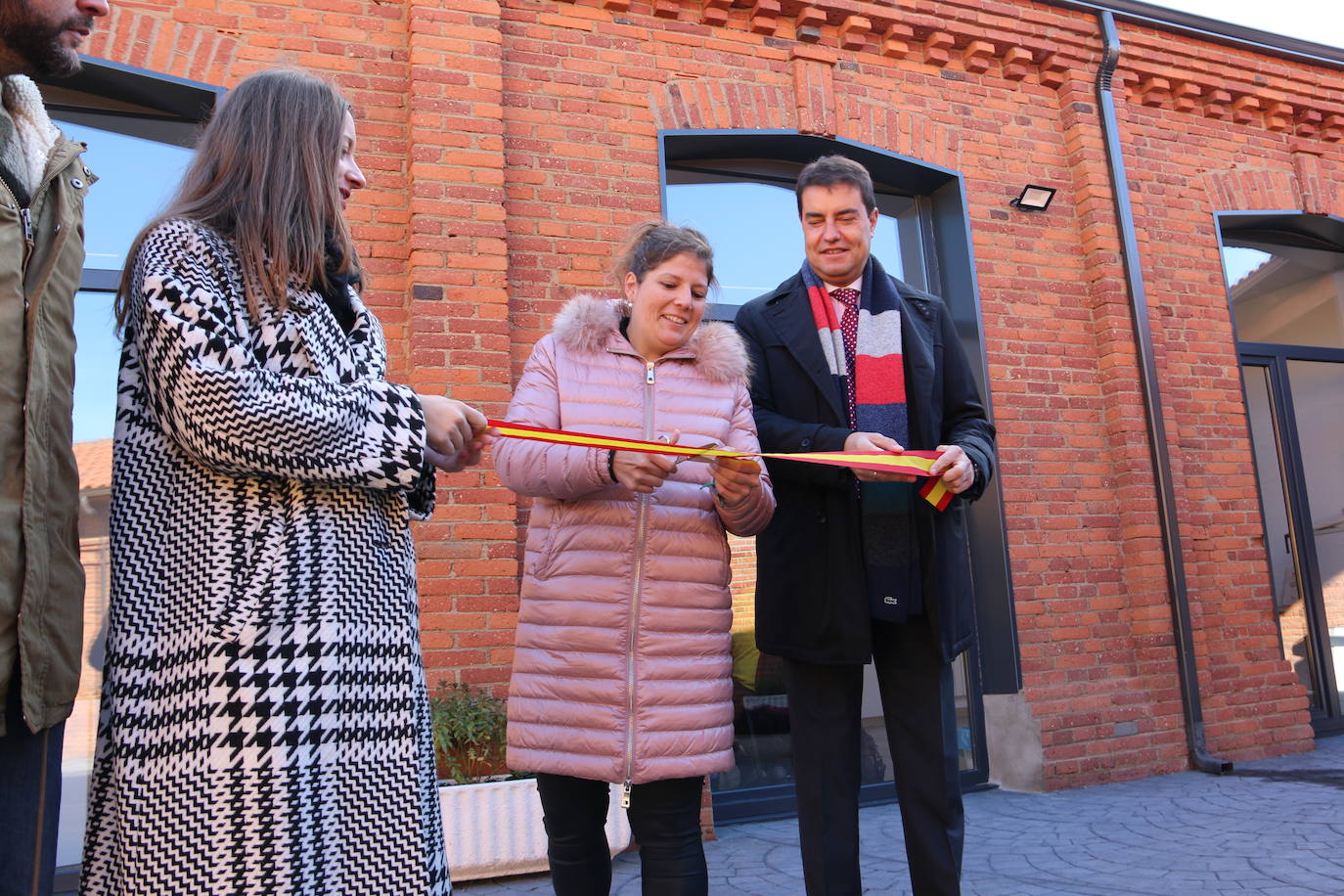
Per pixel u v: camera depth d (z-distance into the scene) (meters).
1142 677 5.41
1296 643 6.51
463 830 3.55
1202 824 4.04
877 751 5.09
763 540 2.52
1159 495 5.58
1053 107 6.01
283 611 1.28
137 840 1.21
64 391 1.33
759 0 5.18
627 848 4.00
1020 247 5.71
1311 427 6.88
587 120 4.80
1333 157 6.79
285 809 1.22
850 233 2.59
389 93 4.49
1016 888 3.23
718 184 5.52
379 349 1.55
